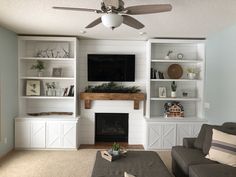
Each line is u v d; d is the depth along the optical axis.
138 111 5.31
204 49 5.00
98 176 2.46
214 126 3.38
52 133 4.78
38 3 2.76
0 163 3.98
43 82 5.25
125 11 2.33
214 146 2.98
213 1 2.65
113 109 5.29
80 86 5.31
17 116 4.86
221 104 4.20
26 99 5.23
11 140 4.64
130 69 5.20
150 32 4.39
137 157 3.11
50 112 5.22
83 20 3.54
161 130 4.86
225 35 4.06
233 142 2.84
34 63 5.21
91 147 5.05
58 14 3.21
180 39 4.95
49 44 5.20
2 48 4.15
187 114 5.42
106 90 5.11
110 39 5.22
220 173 2.50
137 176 2.48
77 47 5.04
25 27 4.09
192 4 2.75
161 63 5.34
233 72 3.76
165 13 3.12
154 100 5.34
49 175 3.51
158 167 2.75
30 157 4.31
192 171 2.68
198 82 5.27
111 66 5.19
